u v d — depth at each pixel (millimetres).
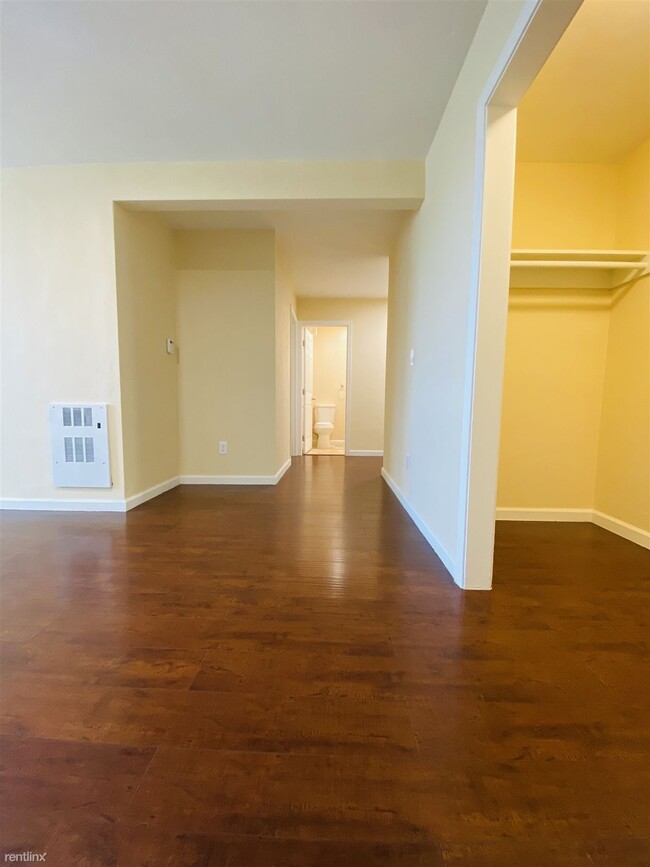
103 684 1169
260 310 3641
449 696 1135
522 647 1369
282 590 1758
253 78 1938
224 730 1006
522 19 1251
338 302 5781
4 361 2850
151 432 3270
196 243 3568
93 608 1595
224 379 3717
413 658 1302
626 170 2621
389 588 1787
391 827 777
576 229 2727
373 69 1868
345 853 731
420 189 2545
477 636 1430
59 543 2297
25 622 1493
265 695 1131
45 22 1656
